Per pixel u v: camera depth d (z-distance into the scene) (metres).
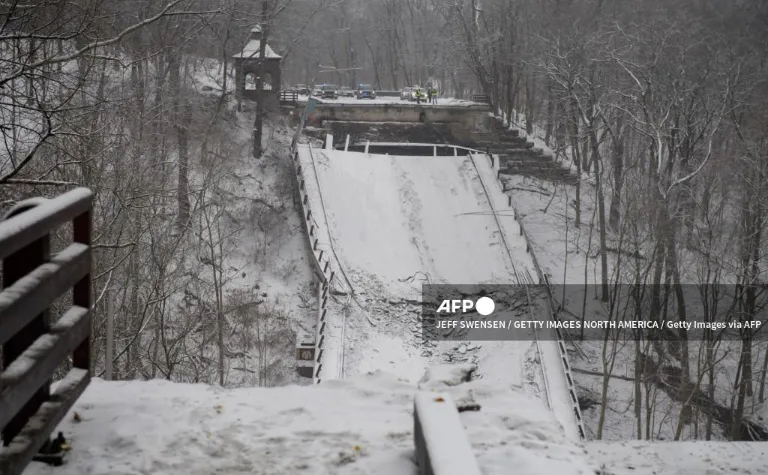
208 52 61.94
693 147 46.25
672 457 8.70
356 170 53.25
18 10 12.59
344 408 6.62
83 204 5.56
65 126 16.16
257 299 40.78
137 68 27.56
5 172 16.73
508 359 37.84
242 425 6.15
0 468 4.43
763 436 40.00
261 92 53.66
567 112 56.69
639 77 54.66
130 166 24.89
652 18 58.25
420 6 98.75
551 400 34.94
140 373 26.05
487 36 69.06
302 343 36.28
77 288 5.71
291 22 68.25
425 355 39.00
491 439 5.95
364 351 38.34
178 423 6.11
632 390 41.00
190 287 36.91
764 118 46.97
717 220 49.34
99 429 5.90
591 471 5.43
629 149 60.44
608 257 50.44
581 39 56.75
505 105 77.31
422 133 64.38
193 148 42.81
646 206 44.88
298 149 54.03
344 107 63.09
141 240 28.11
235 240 43.19
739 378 41.34
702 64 56.25
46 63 12.23
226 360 34.91
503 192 51.38
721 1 69.81
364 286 43.22
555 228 53.88
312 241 44.56
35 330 5.10
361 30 104.88
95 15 14.34
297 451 5.76
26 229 4.60
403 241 48.09
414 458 5.55
